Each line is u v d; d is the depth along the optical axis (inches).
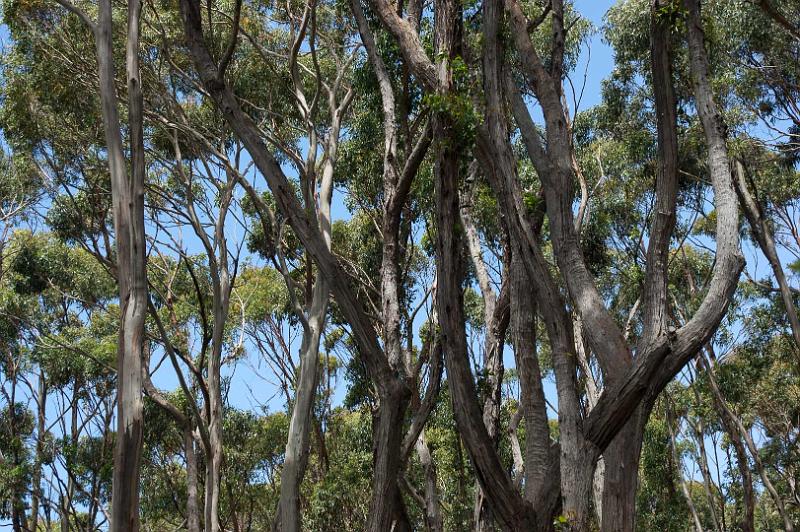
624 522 303.9
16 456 1062.4
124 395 357.7
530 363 363.3
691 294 957.8
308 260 613.6
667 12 341.7
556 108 354.6
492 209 630.5
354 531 872.9
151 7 650.2
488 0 355.9
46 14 684.1
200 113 745.6
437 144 344.8
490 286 629.9
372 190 724.7
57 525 1424.7
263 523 1242.6
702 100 339.3
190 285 970.1
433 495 661.3
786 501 1133.1
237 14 397.1
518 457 714.8
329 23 729.6
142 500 1039.6
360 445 848.3
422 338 733.9
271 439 1066.7
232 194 730.2
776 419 1037.8
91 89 687.1
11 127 713.0
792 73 842.8
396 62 572.7
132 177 389.7
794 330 812.6
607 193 892.0
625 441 309.4
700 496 1270.9
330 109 650.8
